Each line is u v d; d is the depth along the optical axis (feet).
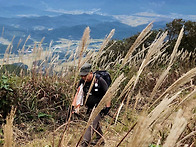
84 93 11.34
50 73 20.10
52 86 18.81
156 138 5.04
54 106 18.53
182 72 24.56
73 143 3.91
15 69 19.39
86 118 13.43
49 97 18.69
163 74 3.20
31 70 19.61
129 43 54.60
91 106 11.65
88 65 10.77
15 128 13.92
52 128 15.33
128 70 18.74
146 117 2.21
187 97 3.05
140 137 2.10
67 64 19.51
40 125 16.03
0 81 16.06
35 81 19.27
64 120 16.58
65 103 17.93
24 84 18.33
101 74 11.50
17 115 16.55
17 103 16.61
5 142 2.72
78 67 4.32
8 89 15.90
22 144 12.26
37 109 17.93
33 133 14.51
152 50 3.87
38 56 19.81
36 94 18.71
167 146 1.88
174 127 1.94
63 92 18.17
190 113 2.88
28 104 17.12
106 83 11.30
